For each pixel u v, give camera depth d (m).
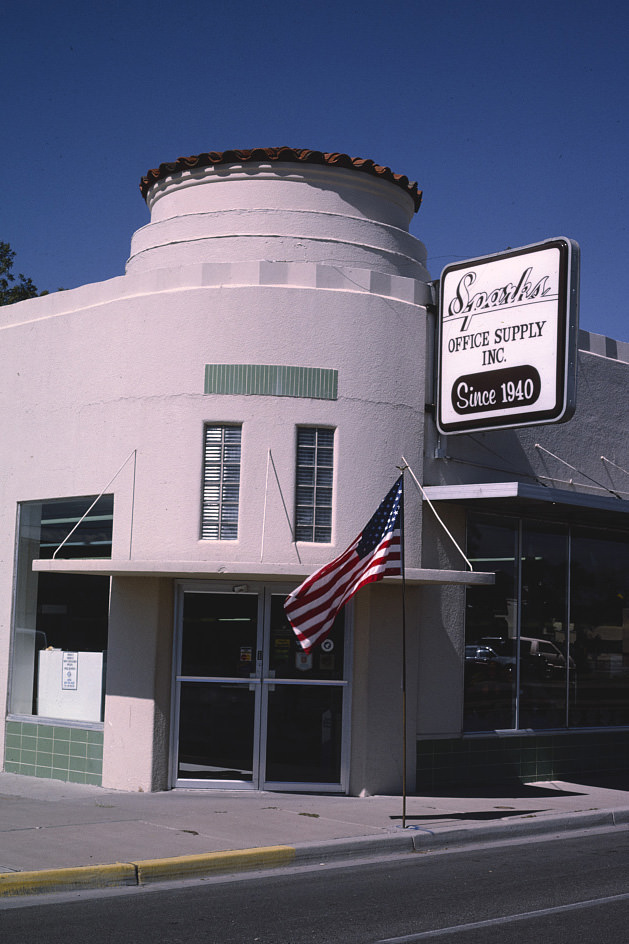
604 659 16.59
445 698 14.19
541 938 7.40
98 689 14.15
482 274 13.94
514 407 13.37
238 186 14.85
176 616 13.55
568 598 16.09
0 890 8.46
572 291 13.11
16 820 11.12
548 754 15.43
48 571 13.96
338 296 13.84
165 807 12.08
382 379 13.95
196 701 13.49
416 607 13.89
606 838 11.85
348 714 13.49
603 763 16.22
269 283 13.78
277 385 13.52
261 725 13.41
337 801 12.84
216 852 9.71
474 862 10.28
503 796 13.82
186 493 13.42
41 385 15.24
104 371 14.35
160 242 15.17
